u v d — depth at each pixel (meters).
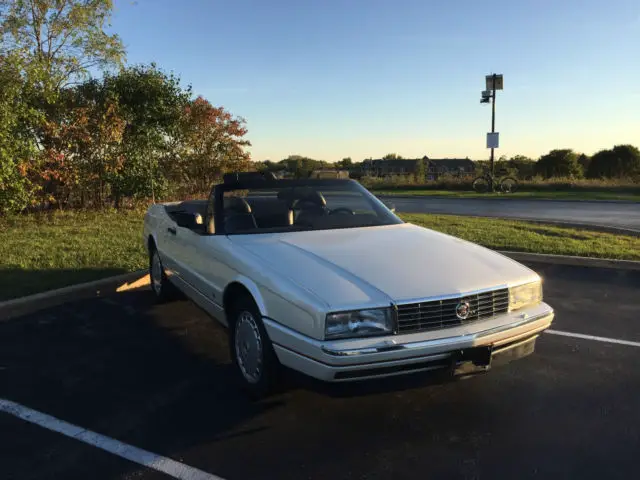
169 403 3.51
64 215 12.77
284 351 3.12
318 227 4.42
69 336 4.85
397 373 2.94
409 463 2.80
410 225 4.71
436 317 3.06
